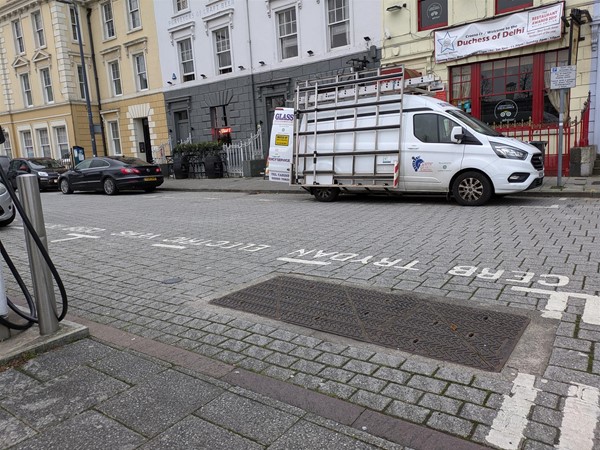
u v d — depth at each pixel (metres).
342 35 17.47
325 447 2.46
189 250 7.18
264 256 6.48
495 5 13.79
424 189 10.32
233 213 10.93
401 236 7.24
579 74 12.75
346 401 2.89
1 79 31.55
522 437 2.48
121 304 4.87
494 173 9.45
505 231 7.17
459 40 14.32
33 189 3.68
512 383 2.98
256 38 19.80
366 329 3.87
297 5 18.22
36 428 2.72
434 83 10.84
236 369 3.34
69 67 27.17
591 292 4.41
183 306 4.68
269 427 2.65
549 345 3.43
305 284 5.10
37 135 30.33
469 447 2.43
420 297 4.50
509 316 3.95
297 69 18.67
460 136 9.66
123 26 25.06
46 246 3.81
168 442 2.55
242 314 4.36
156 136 24.94
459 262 5.61
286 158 12.48
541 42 12.95
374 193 12.09
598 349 3.35
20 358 3.52
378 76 10.56
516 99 13.91
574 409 2.69
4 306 3.69
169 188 18.52
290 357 3.49
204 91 22.12
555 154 13.06
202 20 21.48
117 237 8.71
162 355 3.59
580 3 12.40
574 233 6.77
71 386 3.16
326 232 7.91
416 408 2.78
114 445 2.54
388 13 15.84
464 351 3.41
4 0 29.66
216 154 20.78
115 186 17.66
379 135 10.66
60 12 26.56
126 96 25.89
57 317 3.92
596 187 10.55
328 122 11.37
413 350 3.47
